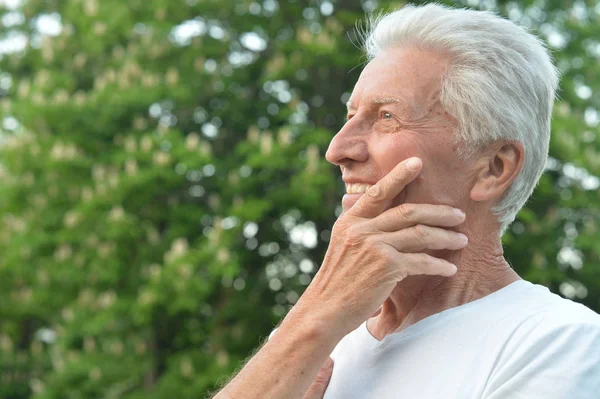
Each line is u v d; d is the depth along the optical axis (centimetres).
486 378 128
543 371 122
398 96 140
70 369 794
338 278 135
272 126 866
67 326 819
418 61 141
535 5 874
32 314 955
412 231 134
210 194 842
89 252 816
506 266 147
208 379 733
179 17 871
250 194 796
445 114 138
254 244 844
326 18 851
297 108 789
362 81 146
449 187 139
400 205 136
